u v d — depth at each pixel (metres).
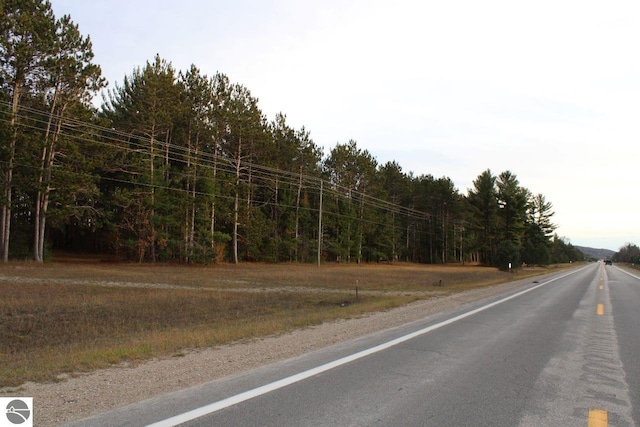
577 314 14.28
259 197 68.31
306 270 45.84
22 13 33.84
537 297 20.34
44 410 5.06
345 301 20.12
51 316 16.08
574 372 6.99
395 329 11.05
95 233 58.09
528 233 101.25
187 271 38.59
